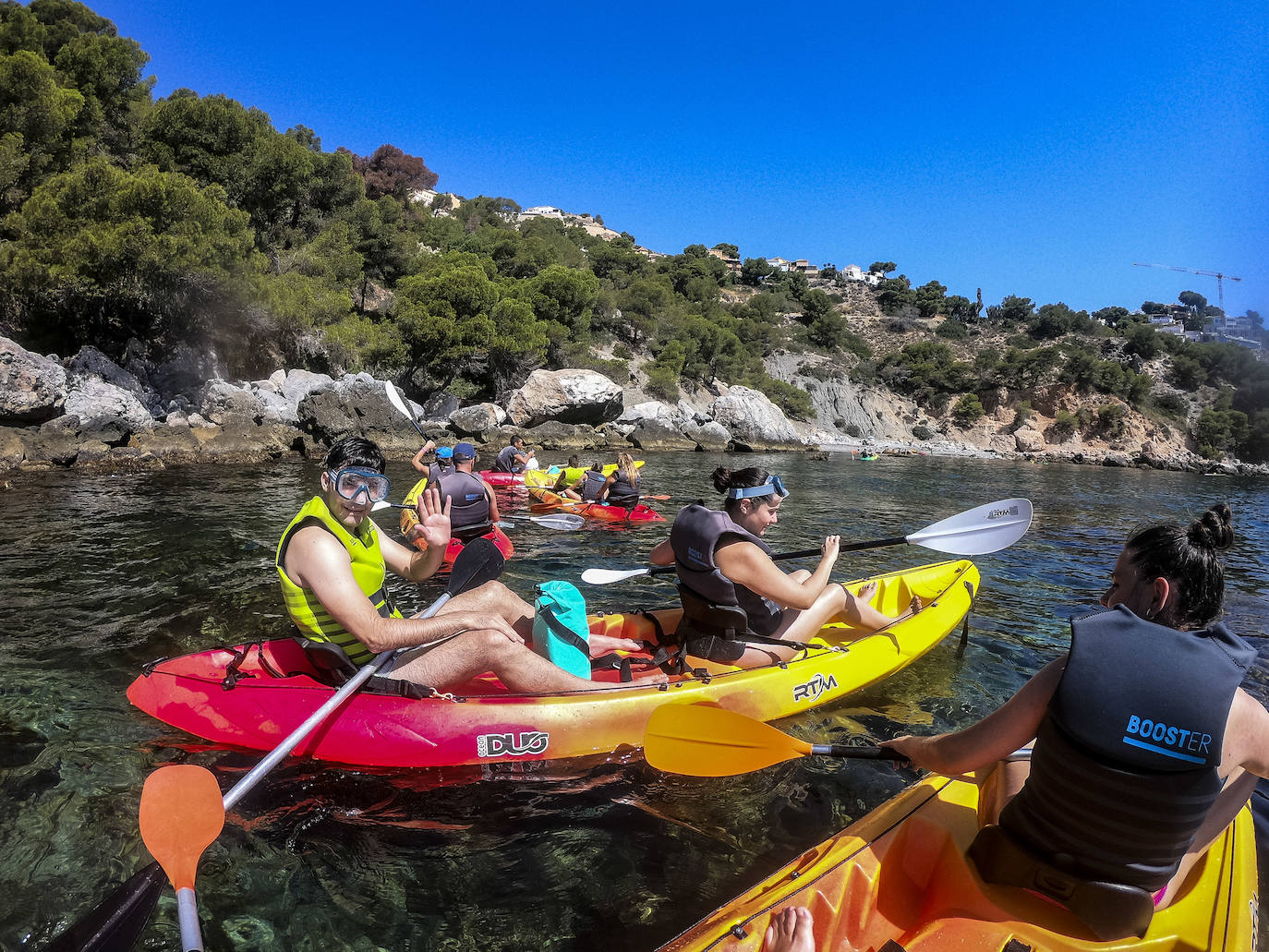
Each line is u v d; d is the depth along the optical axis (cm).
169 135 2600
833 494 1559
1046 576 765
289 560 320
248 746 326
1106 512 1470
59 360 1794
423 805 298
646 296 4762
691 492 1395
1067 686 182
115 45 2556
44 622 489
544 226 6100
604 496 1016
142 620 502
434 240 4641
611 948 226
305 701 324
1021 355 6091
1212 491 2350
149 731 341
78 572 613
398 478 1370
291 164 2773
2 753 319
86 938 190
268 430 1725
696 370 4416
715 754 286
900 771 339
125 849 260
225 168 2638
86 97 2434
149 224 1880
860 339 7362
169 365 2086
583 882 256
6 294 1845
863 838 222
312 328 2444
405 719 321
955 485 1989
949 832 225
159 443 1529
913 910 212
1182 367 6212
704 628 396
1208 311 9325
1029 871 196
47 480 1155
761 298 6775
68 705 366
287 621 511
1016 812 204
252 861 260
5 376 1341
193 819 218
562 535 864
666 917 240
